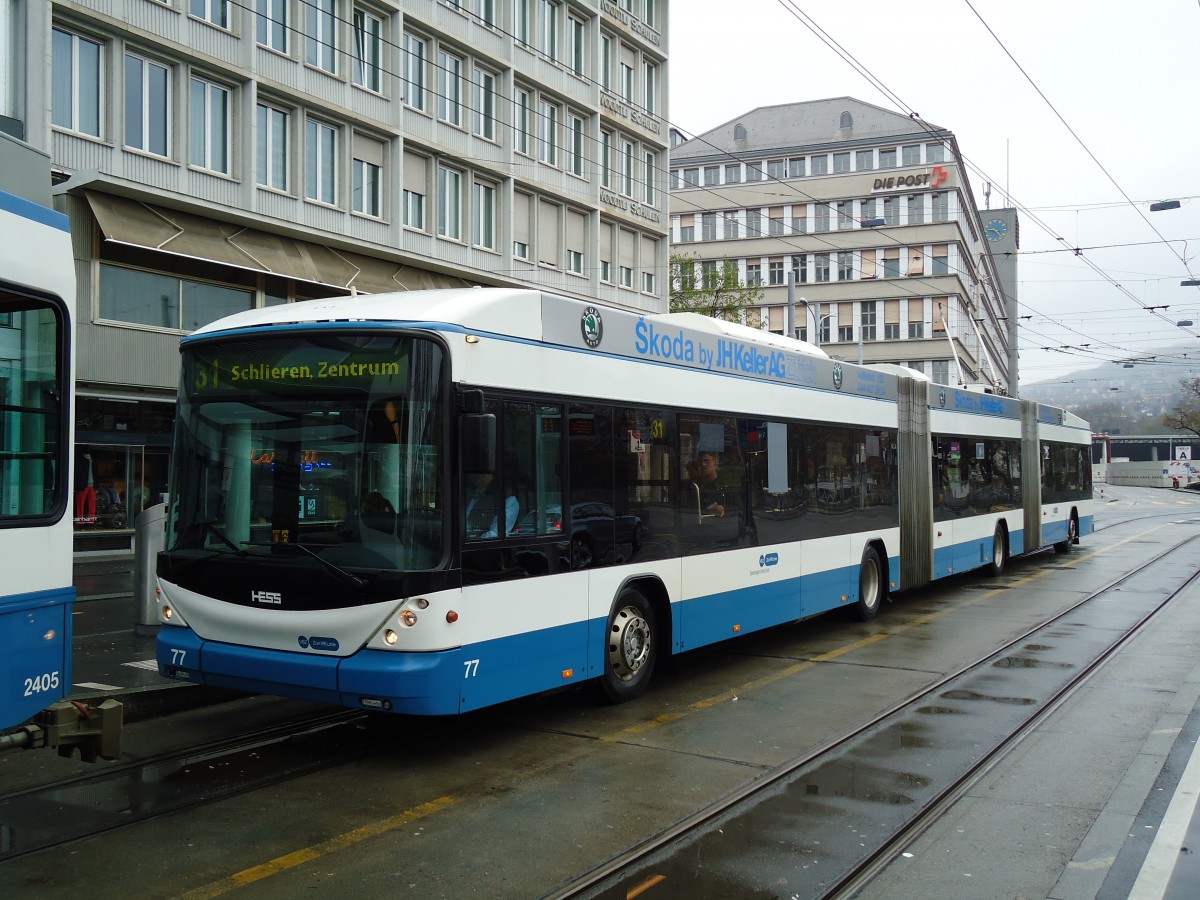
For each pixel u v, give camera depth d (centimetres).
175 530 700
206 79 2008
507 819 560
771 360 1067
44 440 500
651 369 859
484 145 2705
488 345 675
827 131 7444
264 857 504
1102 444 8994
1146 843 529
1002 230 11356
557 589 732
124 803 584
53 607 502
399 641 616
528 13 2898
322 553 641
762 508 1028
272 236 2130
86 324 1828
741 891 465
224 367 691
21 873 482
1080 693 889
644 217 3456
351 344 649
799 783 629
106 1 1806
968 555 1641
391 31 2389
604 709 823
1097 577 1808
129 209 1845
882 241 7044
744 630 987
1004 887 473
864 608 1276
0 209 477
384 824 552
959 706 835
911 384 1438
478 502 659
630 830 542
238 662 661
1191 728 765
